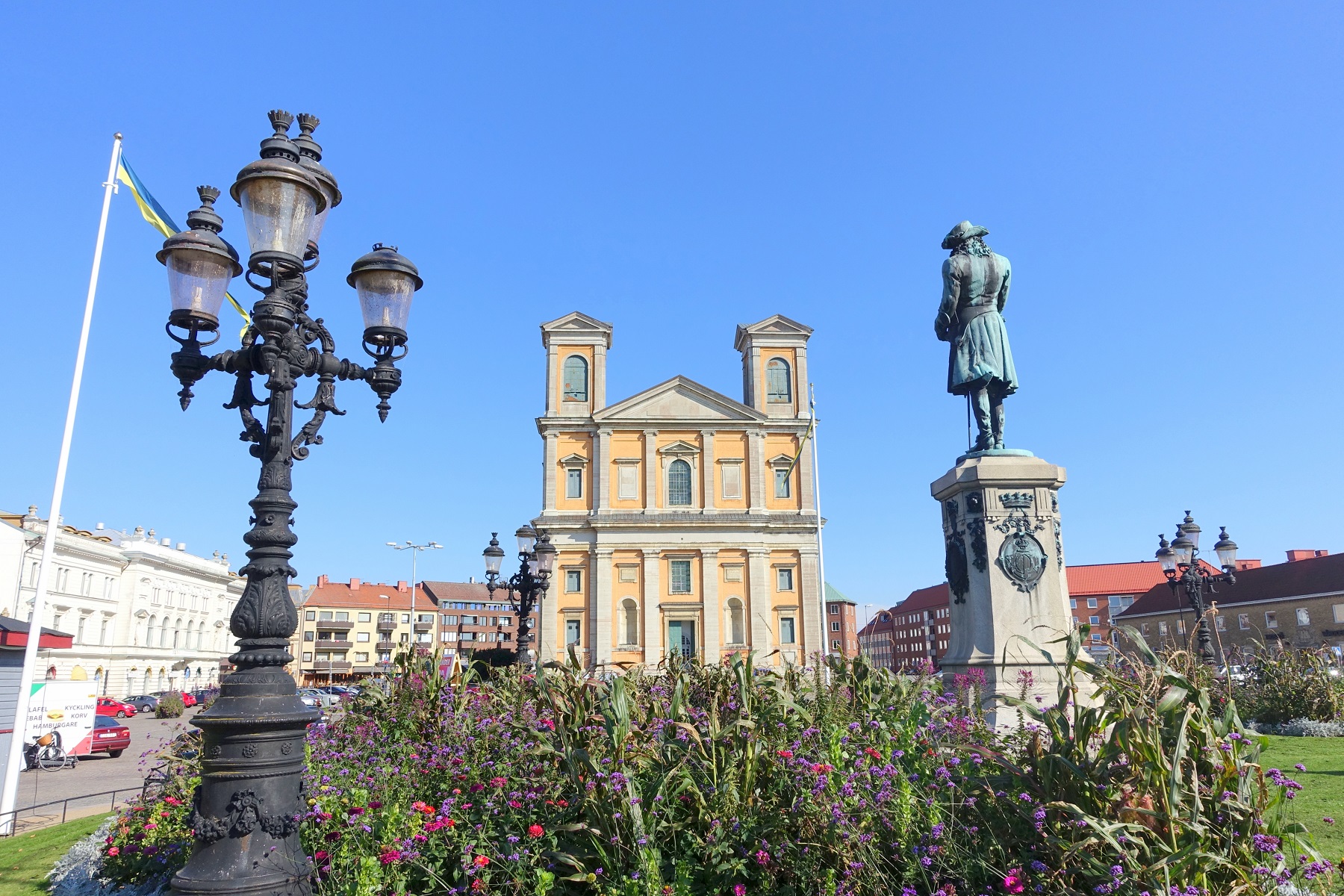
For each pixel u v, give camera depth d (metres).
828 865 5.27
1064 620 11.43
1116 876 4.24
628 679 7.84
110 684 60.84
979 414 12.63
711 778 6.00
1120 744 4.89
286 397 5.76
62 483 14.20
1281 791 4.75
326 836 6.68
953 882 4.93
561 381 57.19
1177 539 20.23
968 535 11.95
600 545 53.34
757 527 54.09
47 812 14.91
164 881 7.66
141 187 15.62
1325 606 61.03
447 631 111.88
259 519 5.59
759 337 59.06
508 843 5.95
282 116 6.05
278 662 5.43
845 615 108.06
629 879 5.12
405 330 6.88
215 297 6.36
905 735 6.36
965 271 12.84
